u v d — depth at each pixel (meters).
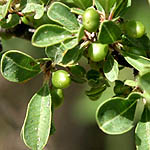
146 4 0.58
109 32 0.34
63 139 0.86
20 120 0.78
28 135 0.35
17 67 0.35
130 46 0.36
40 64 0.36
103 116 0.33
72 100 0.82
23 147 0.70
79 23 0.35
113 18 0.36
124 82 0.35
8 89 0.79
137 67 0.35
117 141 0.70
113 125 0.33
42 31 0.34
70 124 0.86
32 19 0.38
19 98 0.80
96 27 0.34
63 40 0.34
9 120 0.61
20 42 0.62
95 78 0.37
